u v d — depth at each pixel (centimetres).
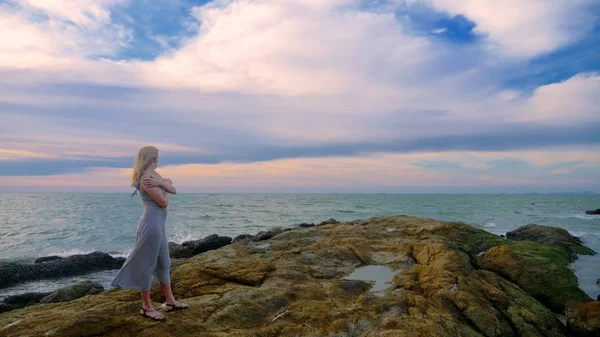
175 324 637
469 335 741
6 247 2489
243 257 1197
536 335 822
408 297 837
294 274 980
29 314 714
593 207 6719
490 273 1112
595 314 879
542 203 8669
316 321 720
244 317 704
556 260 1414
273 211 5606
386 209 5897
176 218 4388
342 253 1224
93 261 1941
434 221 1928
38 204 6938
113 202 7950
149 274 619
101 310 661
